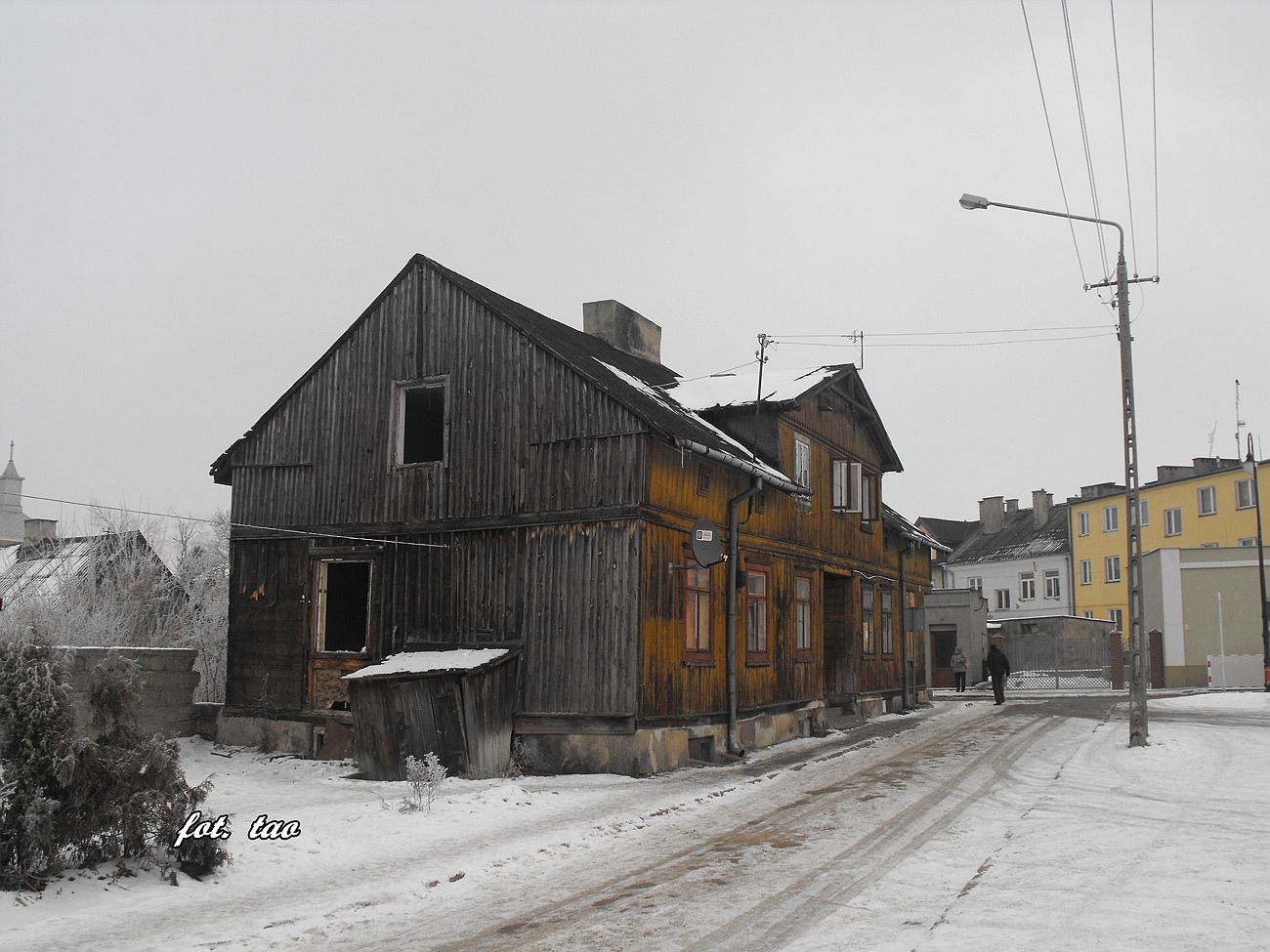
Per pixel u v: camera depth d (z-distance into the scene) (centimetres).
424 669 1616
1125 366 1936
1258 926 724
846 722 2477
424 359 1892
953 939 713
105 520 3484
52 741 879
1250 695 3438
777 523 2161
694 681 1769
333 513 1950
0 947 728
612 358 2259
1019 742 2008
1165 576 4903
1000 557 7162
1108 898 809
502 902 855
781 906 825
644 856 1022
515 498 1747
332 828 1130
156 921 798
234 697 2019
